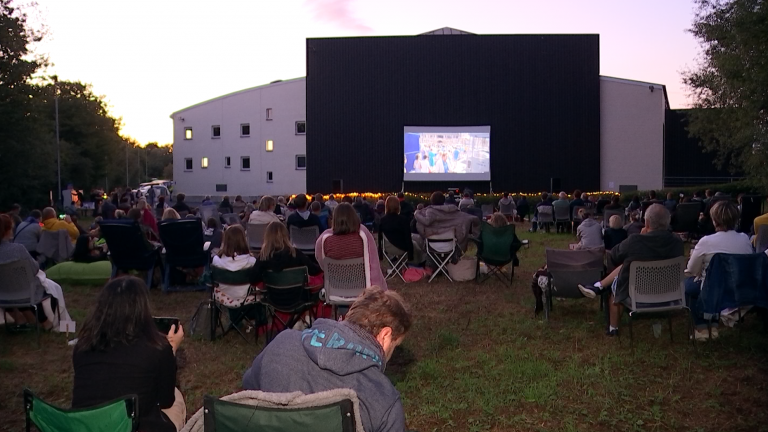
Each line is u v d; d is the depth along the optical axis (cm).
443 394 479
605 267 691
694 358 548
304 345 229
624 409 440
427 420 434
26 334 667
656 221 564
